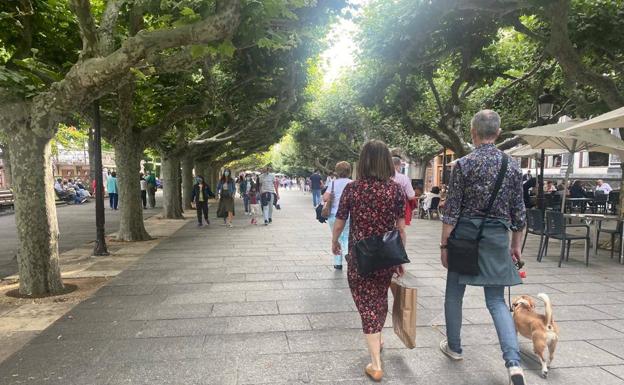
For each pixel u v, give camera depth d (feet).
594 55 37.45
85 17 17.84
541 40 32.24
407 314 10.95
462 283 10.48
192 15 14.93
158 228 42.96
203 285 19.69
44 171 18.49
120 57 15.81
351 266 10.82
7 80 17.12
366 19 34.91
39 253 18.43
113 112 37.93
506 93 54.39
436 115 59.77
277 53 39.58
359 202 10.63
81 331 13.99
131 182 34.17
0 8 20.34
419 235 37.40
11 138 18.01
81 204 86.22
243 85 48.65
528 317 11.19
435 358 11.82
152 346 12.72
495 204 10.27
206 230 41.04
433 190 52.26
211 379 10.70
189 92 39.70
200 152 72.64
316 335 13.51
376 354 10.62
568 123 29.17
